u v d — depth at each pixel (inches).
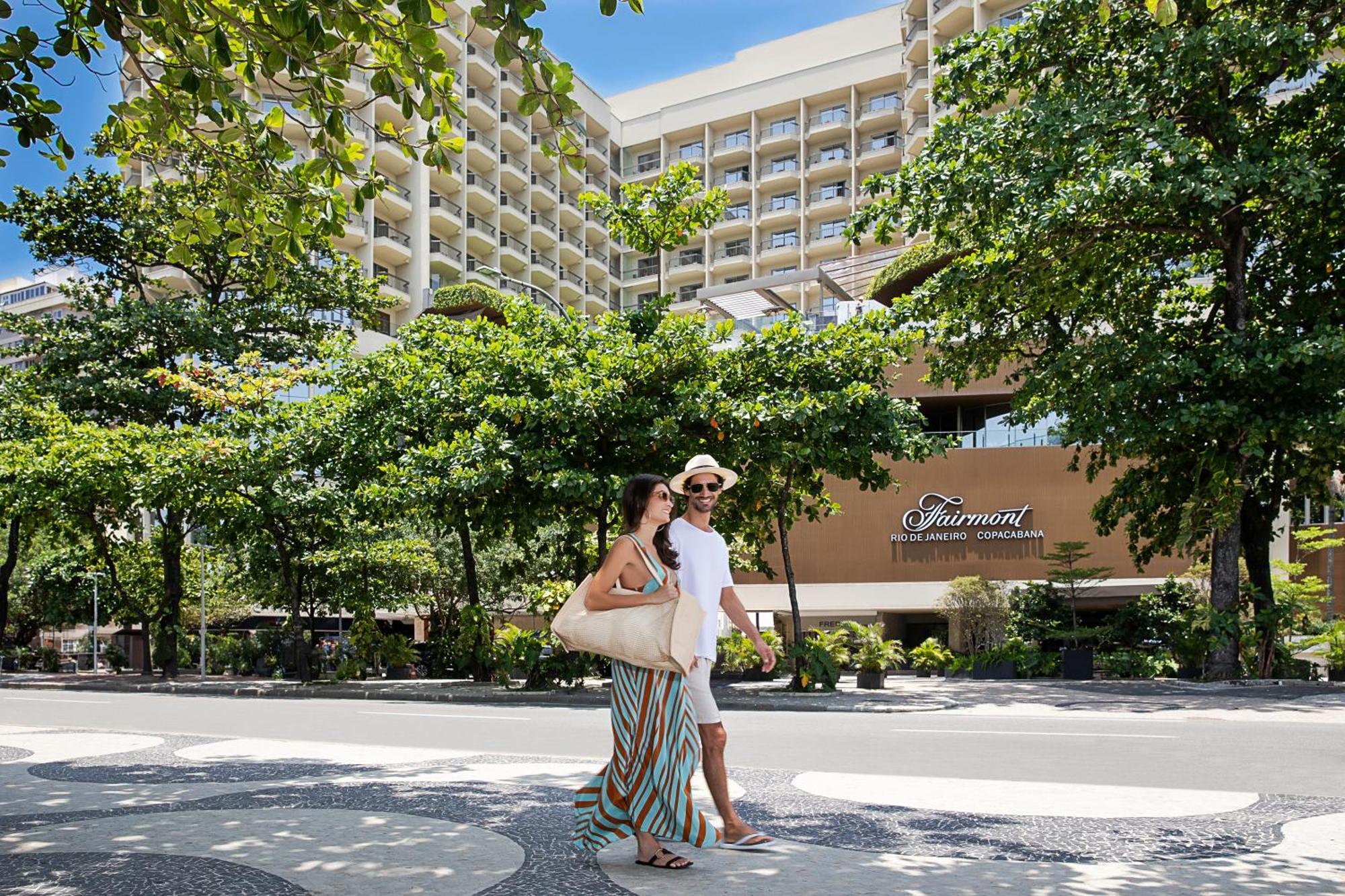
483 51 2770.7
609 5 218.4
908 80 2684.5
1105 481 1365.7
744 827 195.6
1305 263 824.3
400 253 2455.7
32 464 1053.8
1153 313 945.5
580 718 530.0
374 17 235.5
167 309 1246.3
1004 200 735.7
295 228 295.1
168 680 1176.8
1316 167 703.1
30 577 1745.8
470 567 962.7
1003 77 813.9
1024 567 1370.6
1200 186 673.0
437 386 849.5
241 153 286.7
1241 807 239.3
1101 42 778.8
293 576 1162.0
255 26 242.1
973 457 1407.5
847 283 1843.0
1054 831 210.5
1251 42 684.1
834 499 1440.7
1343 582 1393.9
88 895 161.8
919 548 1408.7
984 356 910.4
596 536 1006.4
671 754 172.9
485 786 277.9
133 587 1546.5
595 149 3110.2
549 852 191.8
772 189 3016.7
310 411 981.2
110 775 314.8
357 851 193.0
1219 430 738.8
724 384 777.6
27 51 235.8
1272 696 627.2
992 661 909.2
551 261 3006.9
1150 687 724.7
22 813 244.2
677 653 171.5
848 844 198.7
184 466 982.4
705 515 201.2
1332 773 299.0
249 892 163.2
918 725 474.3
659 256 877.8
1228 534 775.7
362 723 517.7
